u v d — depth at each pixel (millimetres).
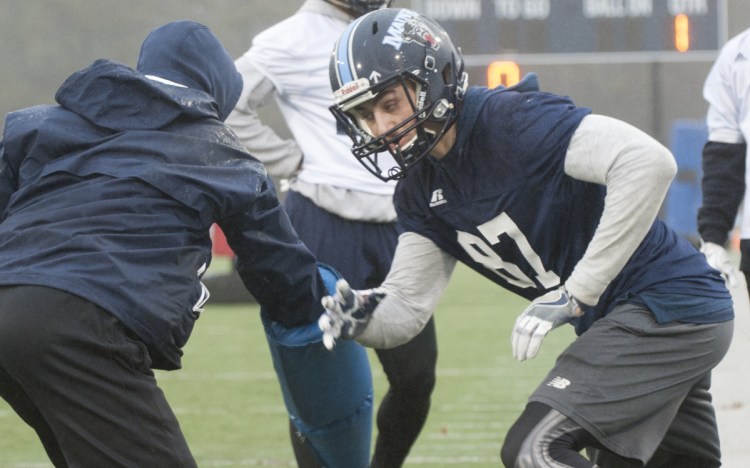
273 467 17469
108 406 9562
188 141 10359
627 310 10148
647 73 90750
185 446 9953
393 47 9891
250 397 23906
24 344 9422
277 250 10914
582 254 10242
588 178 9820
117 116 10352
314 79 15047
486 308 39656
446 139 10195
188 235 10164
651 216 9570
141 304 9688
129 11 93125
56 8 93062
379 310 10664
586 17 48188
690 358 10086
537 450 9438
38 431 10930
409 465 17625
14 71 92625
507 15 48125
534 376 25984
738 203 15062
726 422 17750
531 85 10773
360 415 13500
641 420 10039
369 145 10117
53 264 9633
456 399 23391
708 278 10391
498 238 10367
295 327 12023
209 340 33031
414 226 10789
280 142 15148
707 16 48094
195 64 11109
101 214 9930
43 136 10344
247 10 90812
